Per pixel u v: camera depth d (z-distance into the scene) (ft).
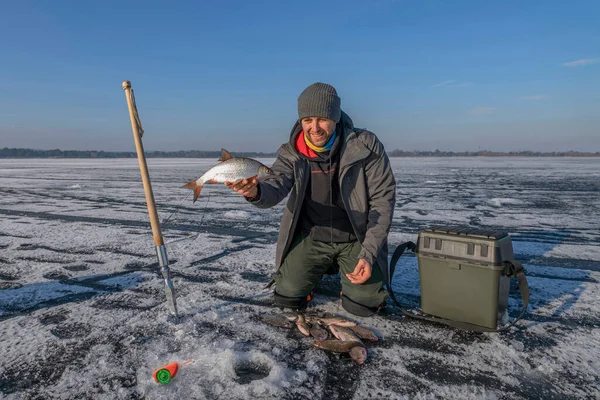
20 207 31.55
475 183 56.39
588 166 120.26
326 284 12.79
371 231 9.50
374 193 9.91
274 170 10.43
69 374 7.57
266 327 9.69
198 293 12.03
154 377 7.18
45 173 83.82
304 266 10.36
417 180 62.49
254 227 23.41
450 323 9.44
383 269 10.16
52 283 12.89
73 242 19.04
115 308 10.80
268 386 7.07
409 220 25.98
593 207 32.27
